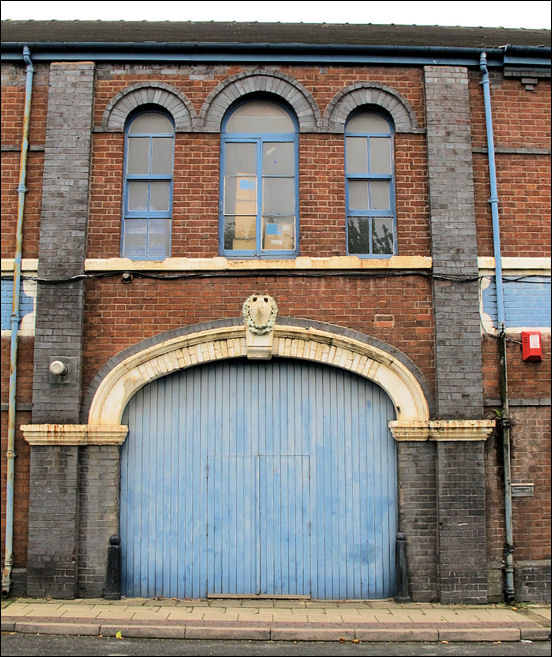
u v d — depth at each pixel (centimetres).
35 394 791
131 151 864
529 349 812
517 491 802
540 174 863
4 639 662
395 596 782
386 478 812
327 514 807
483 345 823
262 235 855
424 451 802
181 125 852
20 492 790
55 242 818
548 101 880
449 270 820
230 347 808
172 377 821
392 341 815
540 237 849
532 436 814
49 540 770
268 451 815
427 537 789
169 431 814
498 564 790
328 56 862
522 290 837
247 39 898
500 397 813
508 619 714
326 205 842
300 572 798
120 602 761
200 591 792
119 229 835
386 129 879
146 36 920
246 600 785
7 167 845
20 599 759
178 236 832
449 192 837
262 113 878
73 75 852
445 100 857
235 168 867
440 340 809
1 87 859
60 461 781
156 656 621
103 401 795
